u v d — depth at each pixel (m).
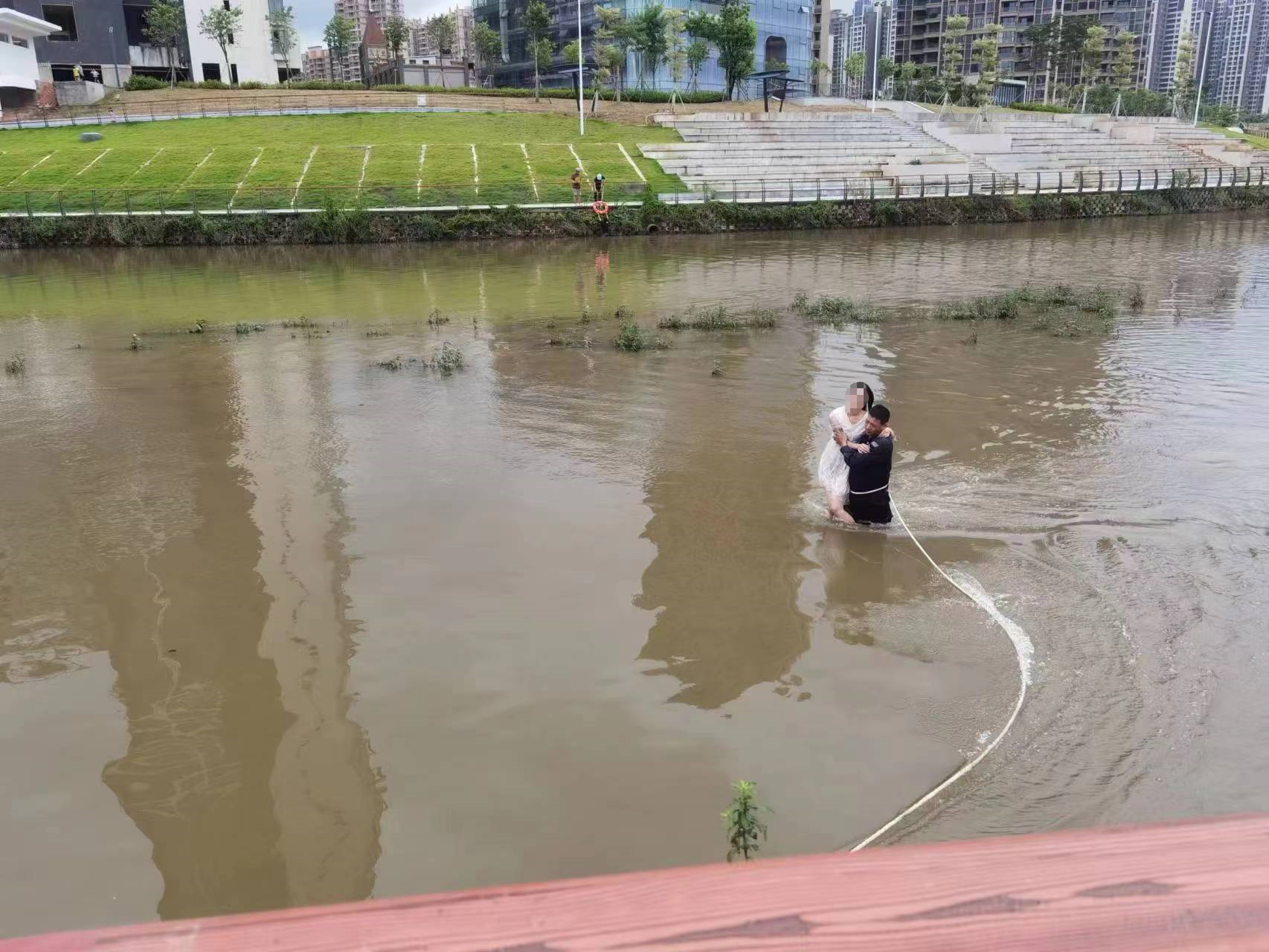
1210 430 9.14
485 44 78.19
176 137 45.59
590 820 3.75
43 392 11.61
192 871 3.53
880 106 59.97
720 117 51.38
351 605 5.70
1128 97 95.06
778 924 0.93
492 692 4.71
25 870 3.55
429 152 43.50
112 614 5.67
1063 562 6.14
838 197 39.09
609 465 8.34
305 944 0.92
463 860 3.54
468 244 33.53
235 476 8.20
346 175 39.69
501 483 7.88
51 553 6.60
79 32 59.75
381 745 4.29
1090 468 8.05
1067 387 11.03
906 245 30.73
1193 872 1.00
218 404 10.87
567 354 13.52
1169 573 5.94
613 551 6.44
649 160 44.62
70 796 4.00
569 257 28.59
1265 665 4.80
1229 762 3.99
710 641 5.18
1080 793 3.82
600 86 62.41
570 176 41.00
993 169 47.34
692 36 70.19
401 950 0.91
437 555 6.42
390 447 8.98
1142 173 48.62
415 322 16.83
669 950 0.90
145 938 0.92
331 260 29.25
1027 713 4.43
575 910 0.96
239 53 65.88
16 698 4.78
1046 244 30.34
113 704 4.71
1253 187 45.88
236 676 4.93
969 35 117.12
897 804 3.79
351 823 3.77
